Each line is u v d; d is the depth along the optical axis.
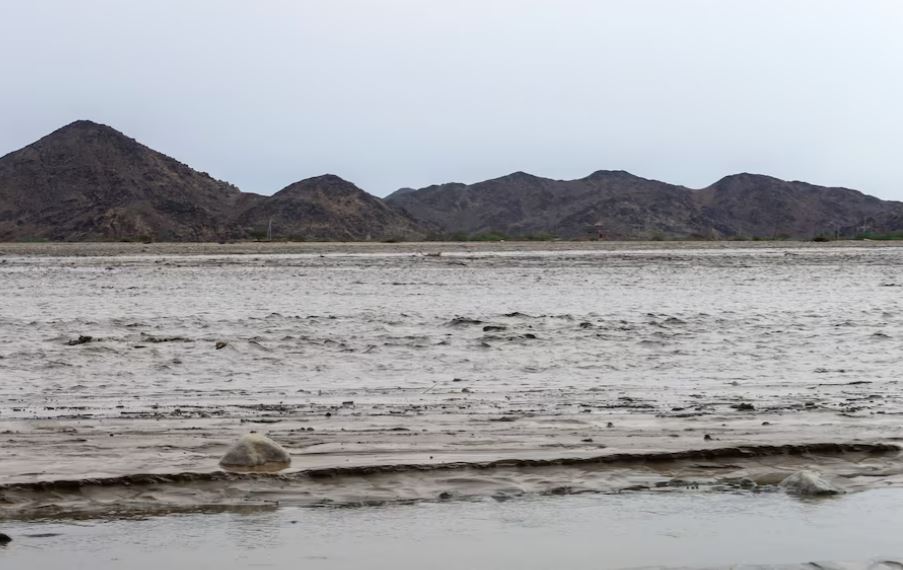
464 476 9.01
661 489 8.88
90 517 7.97
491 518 8.05
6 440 10.01
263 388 13.25
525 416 11.33
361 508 8.27
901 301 26.86
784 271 40.34
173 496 8.42
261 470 9.00
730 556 7.20
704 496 8.71
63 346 16.88
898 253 55.34
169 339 17.69
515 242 73.50
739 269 41.53
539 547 7.36
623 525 7.91
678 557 7.16
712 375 14.50
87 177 141.75
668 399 12.48
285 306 24.83
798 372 14.80
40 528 7.69
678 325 20.69
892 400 12.43
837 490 8.86
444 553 7.25
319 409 11.73
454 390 13.13
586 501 8.52
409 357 16.11
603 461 9.47
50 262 46.75
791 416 11.40
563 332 19.28
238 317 21.92
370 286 32.03
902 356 16.42
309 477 8.85
